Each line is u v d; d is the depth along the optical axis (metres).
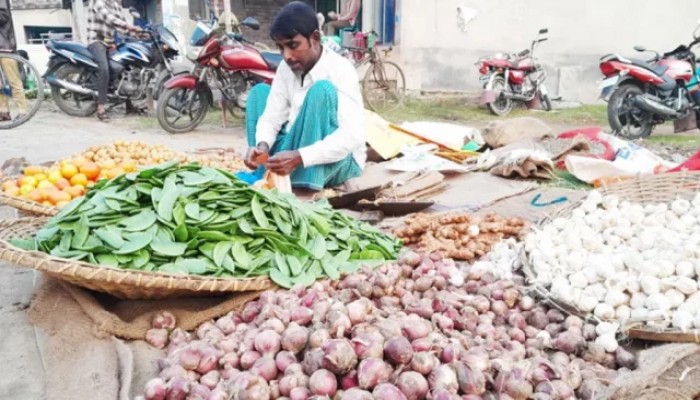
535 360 1.51
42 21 16.50
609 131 7.06
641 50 7.01
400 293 1.99
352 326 1.60
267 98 3.75
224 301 1.96
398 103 8.94
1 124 6.58
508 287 1.96
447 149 4.71
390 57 9.95
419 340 1.51
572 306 1.86
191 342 1.62
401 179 3.69
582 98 10.29
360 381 1.39
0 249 1.74
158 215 2.00
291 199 2.38
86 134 6.34
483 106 9.45
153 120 7.47
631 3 9.98
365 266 2.17
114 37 7.19
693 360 1.59
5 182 2.97
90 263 1.81
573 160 3.85
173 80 6.41
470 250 2.55
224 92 6.78
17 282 2.37
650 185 2.93
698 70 6.52
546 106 9.38
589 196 2.72
